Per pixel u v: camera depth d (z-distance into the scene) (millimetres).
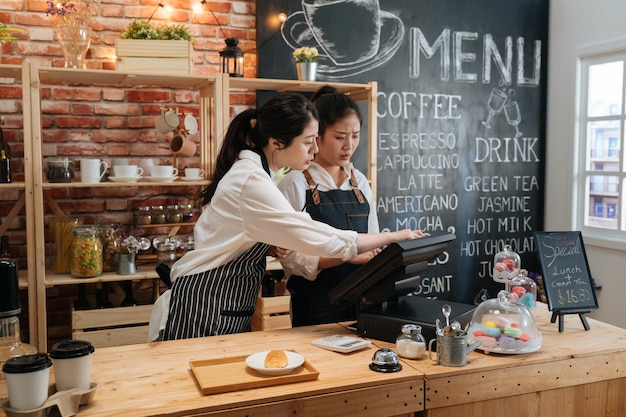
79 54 3590
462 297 5070
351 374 1838
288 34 4348
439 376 1852
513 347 1994
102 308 3707
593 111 4934
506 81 5102
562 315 2305
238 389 1718
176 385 1757
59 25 3555
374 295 2271
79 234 3541
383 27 4633
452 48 4883
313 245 2121
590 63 4906
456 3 4879
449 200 4969
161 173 3656
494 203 5133
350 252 2172
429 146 4863
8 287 1571
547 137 5258
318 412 1725
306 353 2045
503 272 2541
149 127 4117
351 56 4543
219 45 4250
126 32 3691
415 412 1882
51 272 3713
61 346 1645
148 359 1986
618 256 4707
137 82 3824
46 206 3941
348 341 2127
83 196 4000
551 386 2004
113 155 4051
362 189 2869
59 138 3938
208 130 4020
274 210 2121
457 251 5031
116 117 4047
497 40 5043
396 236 2318
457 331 1916
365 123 4648
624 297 4656
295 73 4387
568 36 5031
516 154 5184
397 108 4723
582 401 2076
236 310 2334
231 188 2178
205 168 4039
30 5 3834
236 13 4277
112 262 3688
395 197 4773
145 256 3918
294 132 2225
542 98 5242
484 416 1932
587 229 4984
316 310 2658
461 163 4992
